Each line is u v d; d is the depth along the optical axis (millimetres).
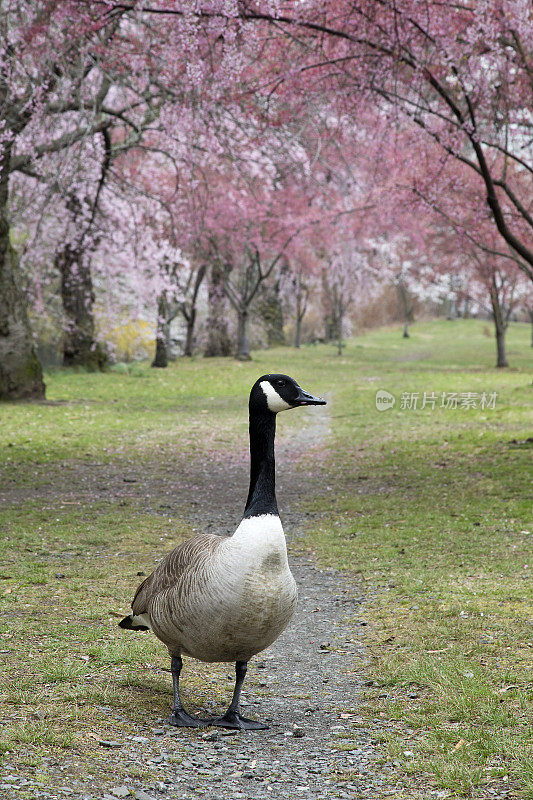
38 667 5520
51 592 7684
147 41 16250
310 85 16625
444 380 32844
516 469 14477
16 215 23094
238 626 4445
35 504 12133
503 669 5695
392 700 5309
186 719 4781
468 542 9797
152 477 14883
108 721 4676
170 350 45594
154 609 4781
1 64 17250
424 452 17172
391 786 4000
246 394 29141
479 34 13781
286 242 39750
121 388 28969
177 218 32406
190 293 48969
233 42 14297
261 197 37125
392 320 94000
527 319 96250
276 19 14320
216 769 4125
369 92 16125
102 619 6883
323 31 15172
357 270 49375
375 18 14836
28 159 20531
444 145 15250
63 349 34938
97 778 3826
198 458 17047
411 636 6609
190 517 11719
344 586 8352
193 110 16828
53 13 15547
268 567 4418
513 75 15266
